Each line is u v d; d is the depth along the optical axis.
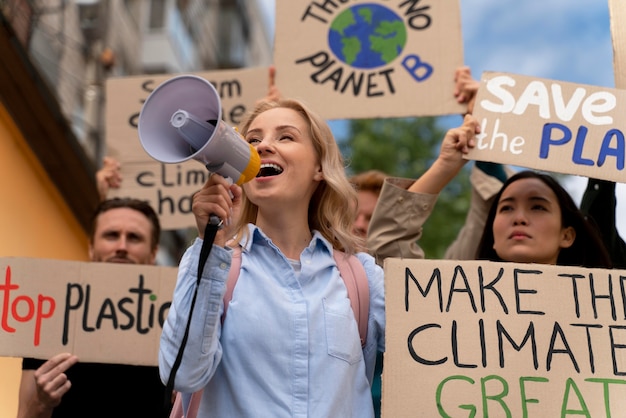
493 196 4.23
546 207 3.62
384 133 12.91
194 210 2.52
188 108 2.54
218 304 2.51
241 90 4.92
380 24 4.50
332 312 2.70
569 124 3.46
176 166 4.91
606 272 2.95
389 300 2.86
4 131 6.37
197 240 2.55
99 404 3.85
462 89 4.33
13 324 3.78
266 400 2.55
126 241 4.37
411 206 3.70
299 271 2.79
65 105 8.34
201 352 2.48
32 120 6.62
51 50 7.98
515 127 3.50
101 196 4.95
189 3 14.77
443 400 2.76
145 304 3.83
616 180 3.38
